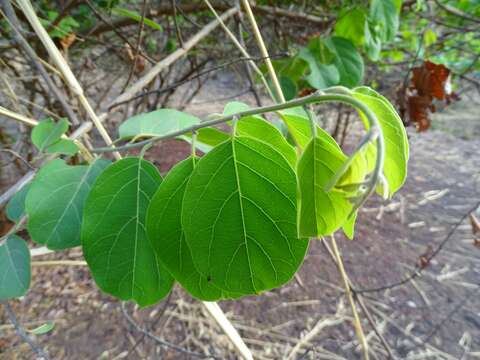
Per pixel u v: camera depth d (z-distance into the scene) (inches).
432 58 28.5
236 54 29.2
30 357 21.5
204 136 7.1
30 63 17.1
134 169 5.5
